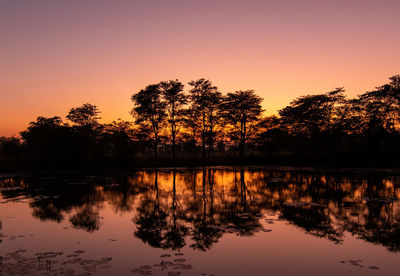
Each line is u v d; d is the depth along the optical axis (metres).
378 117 48.50
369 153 49.03
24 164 47.47
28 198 19.59
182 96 58.69
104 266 7.84
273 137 63.88
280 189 23.16
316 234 10.91
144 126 60.19
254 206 16.39
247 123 66.81
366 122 49.59
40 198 19.58
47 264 7.95
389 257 8.59
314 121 57.62
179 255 8.77
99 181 30.02
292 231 11.33
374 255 8.76
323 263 8.14
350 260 8.38
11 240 10.37
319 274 7.40
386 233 10.99
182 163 55.91
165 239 10.40
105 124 63.81
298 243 9.89
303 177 32.62
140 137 59.69
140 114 58.84
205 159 60.72
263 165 57.81
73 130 50.75
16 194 21.45
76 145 48.88
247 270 7.64
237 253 8.95
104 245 9.75
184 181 29.64
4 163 48.12
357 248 9.40
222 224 12.47
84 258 8.48
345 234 10.93
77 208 16.16
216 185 26.08
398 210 15.03
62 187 25.25
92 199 19.03
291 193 21.09
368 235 10.77
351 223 12.48
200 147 71.69
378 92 47.31
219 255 8.77
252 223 12.59
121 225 12.44
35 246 9.66
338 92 54.66
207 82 59.72
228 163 59.53
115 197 19.81
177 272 7.45
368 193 20.80
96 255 8.76
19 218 13.81
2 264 7.94
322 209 15.41
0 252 9.05
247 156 62.75
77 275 7.18
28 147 52.38
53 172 42.78
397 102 46.38
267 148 65.06
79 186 25.83
